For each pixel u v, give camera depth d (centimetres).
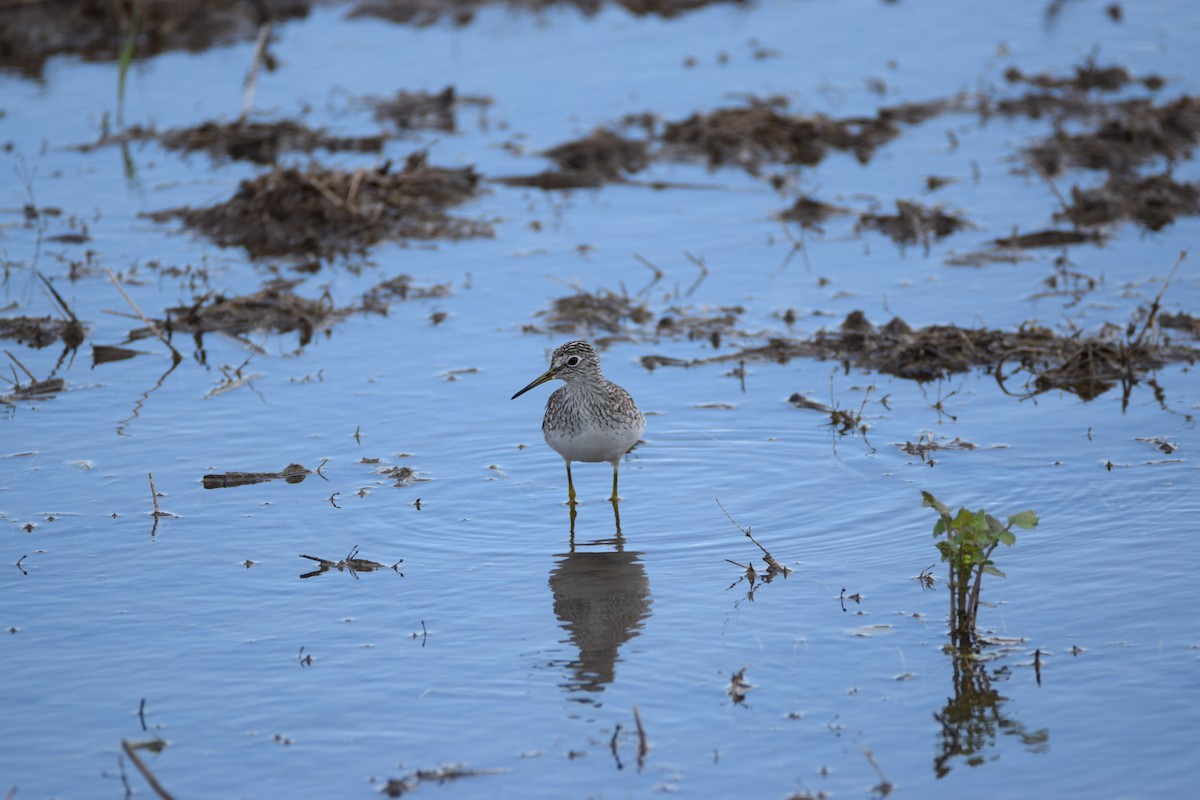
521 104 2634
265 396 1574
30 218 2130
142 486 1350
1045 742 920
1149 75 2631
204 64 2869
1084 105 2519
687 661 1037
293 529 1268
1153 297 1777
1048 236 1994
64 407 1539
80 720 970
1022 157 2327
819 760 912
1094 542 1190
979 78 2694
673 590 1150
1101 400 1512
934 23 3066
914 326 1717
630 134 2461
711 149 2402
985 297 1805
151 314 1808
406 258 2014
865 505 1288
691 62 2844
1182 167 2241
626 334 1748
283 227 2075
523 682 1016
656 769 906
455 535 1261
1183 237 1989
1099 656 1017
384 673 1030
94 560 1205
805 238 2055
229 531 1262
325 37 3034
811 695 987
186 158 2400
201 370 1653
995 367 1617
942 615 1089
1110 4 3134
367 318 1809
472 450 1441
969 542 1030
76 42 2958
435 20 3148
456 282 1917
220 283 1914
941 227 2053
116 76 2788
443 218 2144
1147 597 1092
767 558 1170
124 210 2178
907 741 929
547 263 1980
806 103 2573
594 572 1185
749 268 1948
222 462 1404
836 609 1107
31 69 2831
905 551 1198
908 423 1470
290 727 961
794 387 1584
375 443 1452
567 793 883
